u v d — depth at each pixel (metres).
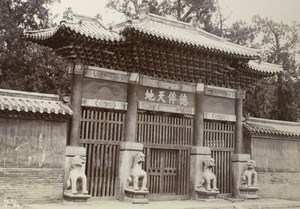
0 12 21.52
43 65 23.67
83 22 13.19
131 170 13.20
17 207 11.17
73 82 12.78
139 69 13.93
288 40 26.14
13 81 22.67
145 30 12.23
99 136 13.21
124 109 13.65
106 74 13.39
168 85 14.73
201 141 15.18
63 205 11.52
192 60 14.26
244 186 15.74
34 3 22.48
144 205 12.47
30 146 11.77
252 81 16.78
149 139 14.34
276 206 15.04
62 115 12.12
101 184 13.38
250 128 16.86
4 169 11.28
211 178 14.49
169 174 14.72
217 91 16.08
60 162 12.21
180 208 12.45
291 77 26.61
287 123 18.83
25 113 11.54
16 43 22.66
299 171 18.52
